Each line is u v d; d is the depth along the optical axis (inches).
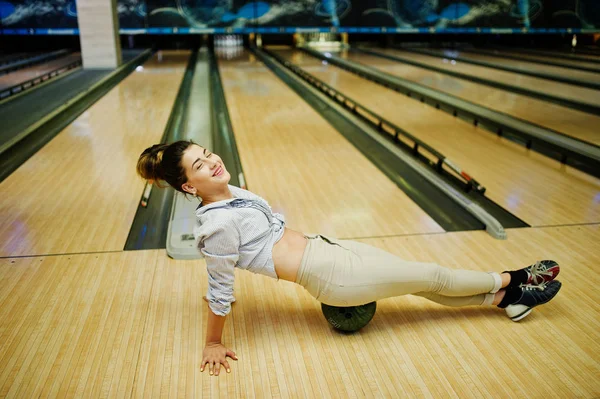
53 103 204.2
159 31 432.1
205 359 62.0
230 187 64.3
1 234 97.7
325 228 102.7
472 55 409.1
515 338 67.8
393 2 447.5
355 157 150.5
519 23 459.5
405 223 105.3
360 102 235.1
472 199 118.7
